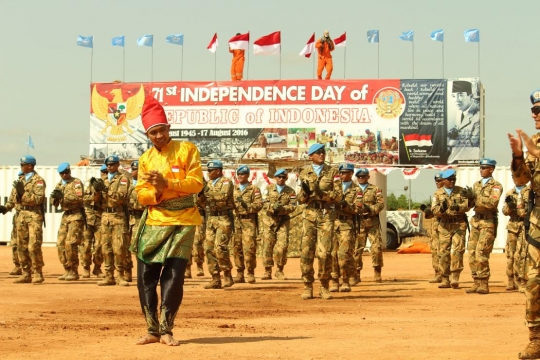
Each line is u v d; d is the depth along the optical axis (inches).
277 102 1558.8
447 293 735.1
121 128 1592.0
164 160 404.2
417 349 386.3
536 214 361.1
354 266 827.4
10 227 1587.1
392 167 1526.8
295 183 1514.5
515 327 478.0
